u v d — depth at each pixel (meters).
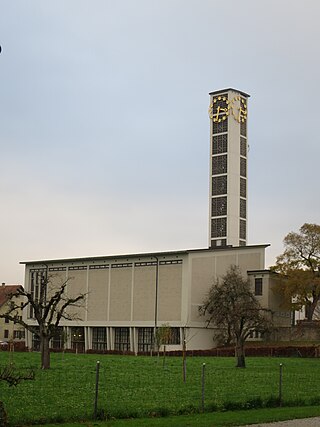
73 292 116.31
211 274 103.94
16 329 143.38
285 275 101.19
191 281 101.62
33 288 123.06
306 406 30.11
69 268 117.94
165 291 103.88
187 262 102.00
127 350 106.19
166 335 84.94
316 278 97.44
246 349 88.69
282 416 25.81
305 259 100.50
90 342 112.81
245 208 130.88
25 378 24.06
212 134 132.12
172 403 29.77
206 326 101.94
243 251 106.81
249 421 24.28
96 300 112.56
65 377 43.03
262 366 62.25
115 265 111.06
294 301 100.56
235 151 129.88
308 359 77.38
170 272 103.88
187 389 37.00
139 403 29.62
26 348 103.81
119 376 45.66
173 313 102.19
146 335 105.75
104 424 22.81
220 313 95.00
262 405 29.53
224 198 128.38
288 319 106.50
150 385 39.16
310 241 100.56
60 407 27.06
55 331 52.12
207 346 102.00
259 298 104.25
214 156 131.12
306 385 42.03
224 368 58.03
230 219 127.00
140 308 106.31
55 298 54.38
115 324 109.06
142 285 106.81
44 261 121.12
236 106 131.50
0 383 34.72
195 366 60.31
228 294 95.75
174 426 22.55
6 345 105.88
